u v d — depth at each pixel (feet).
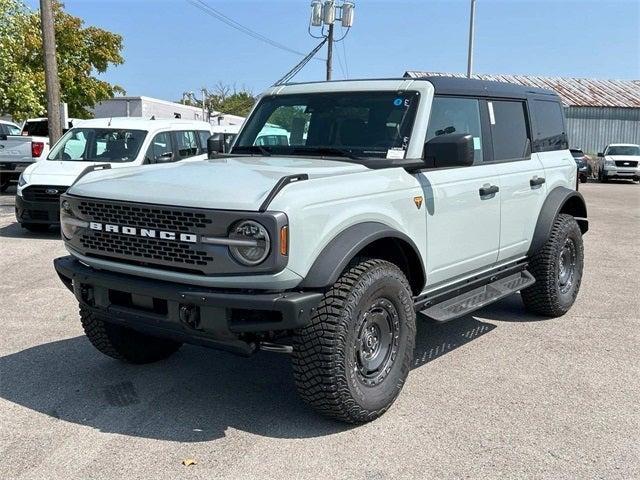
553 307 20.77
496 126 18.34
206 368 16.43
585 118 119.85
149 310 12.73
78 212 13.62
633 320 21.08
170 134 38.75
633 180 96.37
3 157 52.44
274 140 17.10
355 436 12.73
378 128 15.55
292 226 11.43
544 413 13.84
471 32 76.23
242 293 11.73
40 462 11.68
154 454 12.00
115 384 15.30
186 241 11.89
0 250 31.76
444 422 13.37
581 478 11.26
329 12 82.64
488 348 18.15
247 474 11.31
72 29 89.30
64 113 49.11
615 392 15.05
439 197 15.23
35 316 20.81
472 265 17.02
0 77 67.05
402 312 13.62
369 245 13.57
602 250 34.60
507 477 11.26
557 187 20.93
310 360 12.19
